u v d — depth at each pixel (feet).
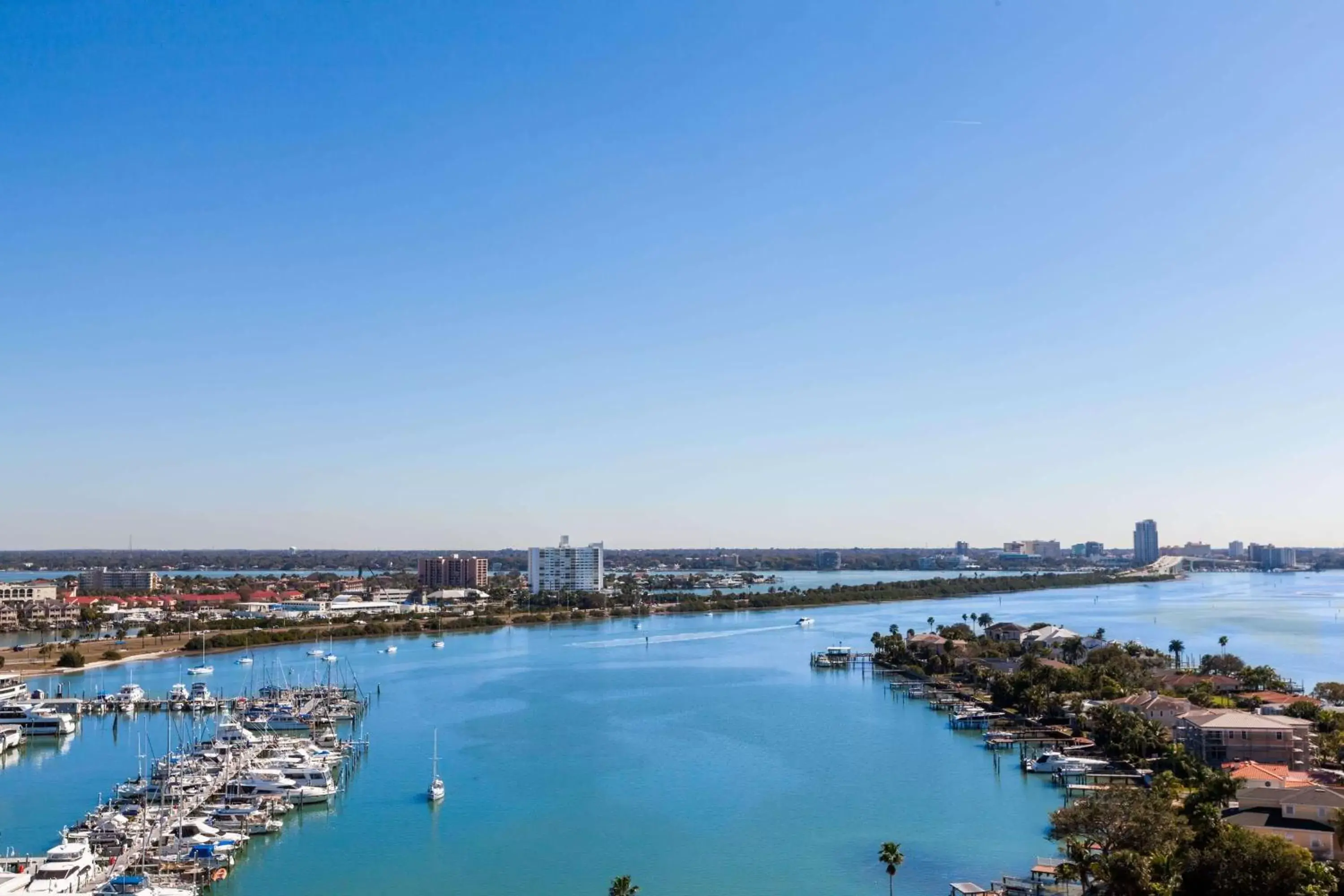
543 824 622.13
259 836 604.90
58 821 640.17
